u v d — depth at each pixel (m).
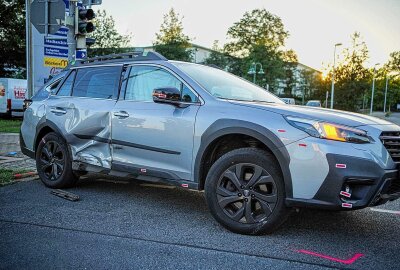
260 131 3.73
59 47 12.75
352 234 3.99
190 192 5.63
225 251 3.47
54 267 3.08
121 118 4.77
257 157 3.76
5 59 30.67
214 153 4.27
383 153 3.49
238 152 3.86
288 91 77.38
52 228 3.97
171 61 4.77
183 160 4.25
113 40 33.06
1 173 6.28
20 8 29.58
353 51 45.28
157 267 3.12
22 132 6.14
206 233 3.92
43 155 5.75
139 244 3.59
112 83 5.12
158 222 4.24
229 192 3.91
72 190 5.58
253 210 3.84
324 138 3.51
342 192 3.43
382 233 4.04
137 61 5.00
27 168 7.00
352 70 45.56
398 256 3.45
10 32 29.58
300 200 3.56
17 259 3.21
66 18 7.82
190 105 4.29
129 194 5.44
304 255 3.42
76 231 3.90
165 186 5.95
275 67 59.97
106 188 5.74
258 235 3.87
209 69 5.07
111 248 3.49
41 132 5.82
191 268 3.12
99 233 3.86
